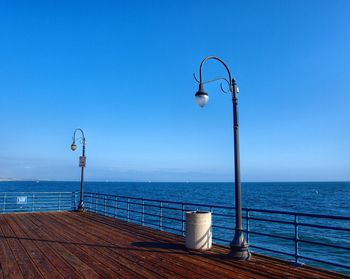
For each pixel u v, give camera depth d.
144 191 96.38
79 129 20.47
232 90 8.41
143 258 8.15
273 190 107.81
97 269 7.20
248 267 7.27
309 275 6.61
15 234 11.69
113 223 14.47
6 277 6.63
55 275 6.76
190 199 58.41
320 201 54.53
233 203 47.91
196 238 9.03
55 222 14.83
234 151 8.27
